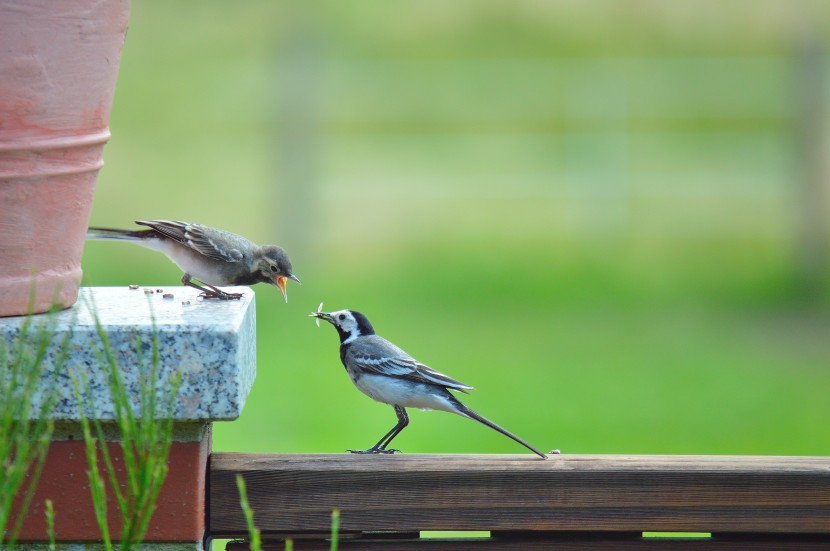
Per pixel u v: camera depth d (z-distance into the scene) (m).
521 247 24.73
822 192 24.86
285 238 25.42
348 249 24.80
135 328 3.80
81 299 4.48
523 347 18.95
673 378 17.52
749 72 29.19
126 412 3.64
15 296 4.02
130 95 29.86
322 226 25.97
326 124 28.83
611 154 26.53
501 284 22.64
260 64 30.05
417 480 4.17
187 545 3.98
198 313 4.09
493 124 30.59
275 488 4.17
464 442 14.16
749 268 24.47
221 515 4.16
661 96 29.64
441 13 31.05
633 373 17.77
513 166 28.92
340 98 30.14
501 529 4.20
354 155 29.91
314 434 14.06
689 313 21.56
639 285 22.97
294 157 25.67
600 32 31.05
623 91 27.17
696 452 14.28
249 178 28.03
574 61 29.34
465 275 23.11
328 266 23.78
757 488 4.16
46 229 4.07
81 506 3.94
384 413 15.12
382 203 26.97
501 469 4.18
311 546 4.23
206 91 30.06
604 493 4.17
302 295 21.77
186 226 7.42
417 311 21.02
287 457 4.24
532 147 29.83
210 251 7.41
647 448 14.37
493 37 31.33
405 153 29.78
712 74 29.22
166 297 4.63
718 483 4.16
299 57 25.81
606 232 25.70
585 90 27.11
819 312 22.28
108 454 3.92
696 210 27.16
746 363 18.50
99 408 3.80
